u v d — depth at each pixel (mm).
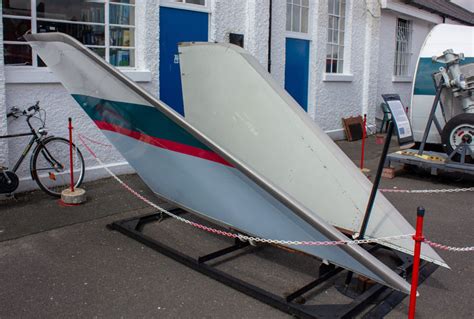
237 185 3779
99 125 4793
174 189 4598
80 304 3662
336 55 11281
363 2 11641
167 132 3994
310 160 4375
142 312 3580
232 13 8172
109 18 6719
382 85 13273
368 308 3691
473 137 7359
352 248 3377
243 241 4613
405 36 14273
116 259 4438
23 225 5125
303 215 3436
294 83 10047
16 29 5941
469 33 8148
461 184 7699
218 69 4723
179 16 7449
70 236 4910
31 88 6012
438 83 7828
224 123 4824
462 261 4664
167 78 7438
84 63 4184
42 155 6055
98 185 6555
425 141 7949
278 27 9188
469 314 3695
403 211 6234
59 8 6250
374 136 12164
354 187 4223
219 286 3998
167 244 4852
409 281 4062
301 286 4074
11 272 4133
